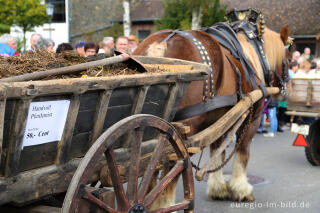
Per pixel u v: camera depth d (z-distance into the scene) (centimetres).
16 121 193
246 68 408
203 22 1321
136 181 241
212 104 354
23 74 235
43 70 246
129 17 1576
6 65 243
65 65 265
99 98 234
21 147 200
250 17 464
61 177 226
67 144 225
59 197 257
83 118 232
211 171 392
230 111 371
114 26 1855
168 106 294
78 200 207
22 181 206
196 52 356
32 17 1936
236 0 1802
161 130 253
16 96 185
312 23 1695
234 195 461
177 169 269
